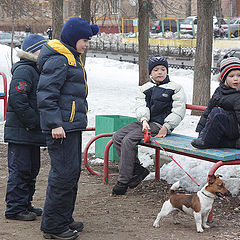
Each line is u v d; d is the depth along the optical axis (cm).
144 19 1711
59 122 351
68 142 363
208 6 1122
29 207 448
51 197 367
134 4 2362
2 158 762
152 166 687
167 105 535
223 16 4634
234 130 439
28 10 2086
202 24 1124
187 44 3728
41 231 396
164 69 534
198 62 1130
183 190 551
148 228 412
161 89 532
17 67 420
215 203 491
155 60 530
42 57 363
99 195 536
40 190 555
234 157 416
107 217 448
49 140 364
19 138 419
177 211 425
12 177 427
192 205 396
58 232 372
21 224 416
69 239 373
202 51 1120
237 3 4775
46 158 757
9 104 424
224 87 443
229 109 439
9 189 429
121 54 3981
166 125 528
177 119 527
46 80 352
